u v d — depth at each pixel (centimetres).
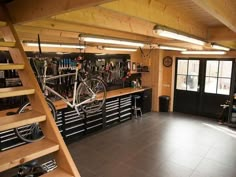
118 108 691
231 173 405
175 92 838
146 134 601
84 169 416
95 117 608
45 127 193
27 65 203
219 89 740
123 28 300
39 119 183
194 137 579
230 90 704
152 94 845
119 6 187
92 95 427
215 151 495
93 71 623
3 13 230
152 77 834
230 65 708
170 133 608
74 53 581
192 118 756
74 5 168
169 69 824
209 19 319
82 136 578
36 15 203
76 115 549
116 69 737
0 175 378
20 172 261
